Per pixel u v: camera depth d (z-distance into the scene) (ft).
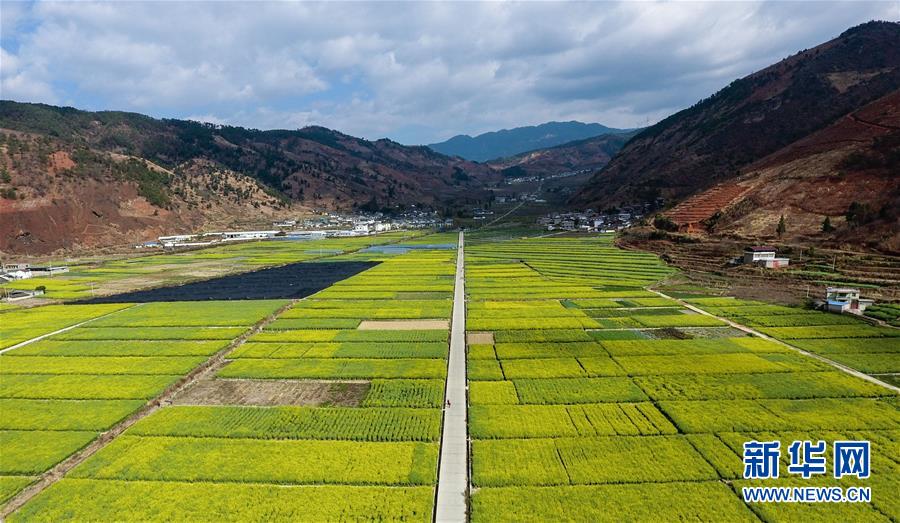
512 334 216.54
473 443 126.21
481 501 104.27
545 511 101.24
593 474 112.27
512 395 153.28
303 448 125.80
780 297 265.75
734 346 193.36
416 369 177.27
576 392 154.61
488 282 341.21
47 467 120.67
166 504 105.50
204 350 201.77
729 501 102.99
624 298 282.77
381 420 139.54
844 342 193.98
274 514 102.22
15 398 160.04
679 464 115.75
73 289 341.00
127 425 143.23
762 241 372.38
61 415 146.61
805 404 142.82
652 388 156.66
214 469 117.29
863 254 304.09
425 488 109.91
